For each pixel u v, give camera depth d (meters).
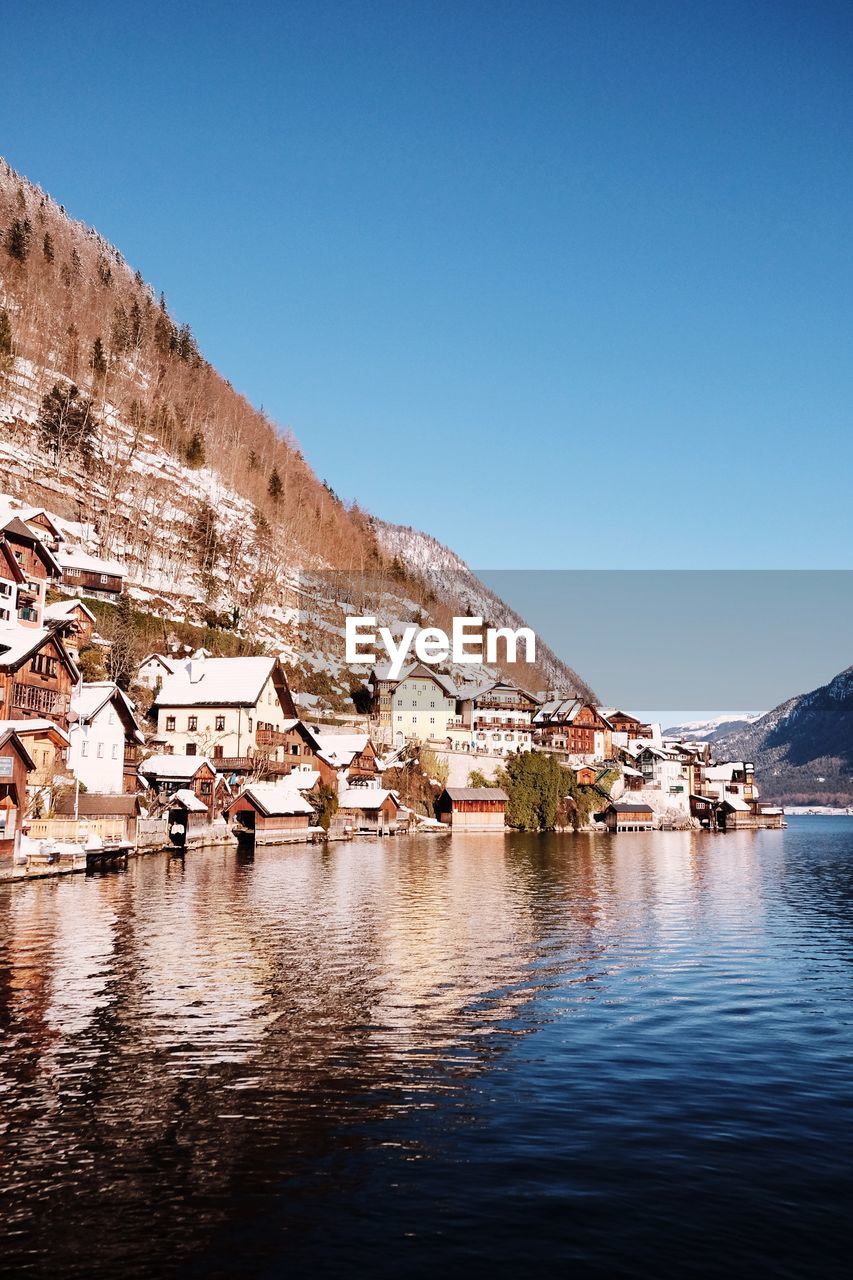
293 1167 16.98
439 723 172.25
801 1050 24.38
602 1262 13.83
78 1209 15.36
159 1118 19.25
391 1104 20.17
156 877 64.81
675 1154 17.67
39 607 81.88
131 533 172.88
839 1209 15.48
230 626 169.50
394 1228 14.79
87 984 30.83
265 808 103.50
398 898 56.25
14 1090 20.77
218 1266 13.69
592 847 120.81
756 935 43.91
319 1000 29.20
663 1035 25.73
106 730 81.06
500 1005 28.91
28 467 167.00
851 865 94.56
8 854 57.03
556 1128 18.91
